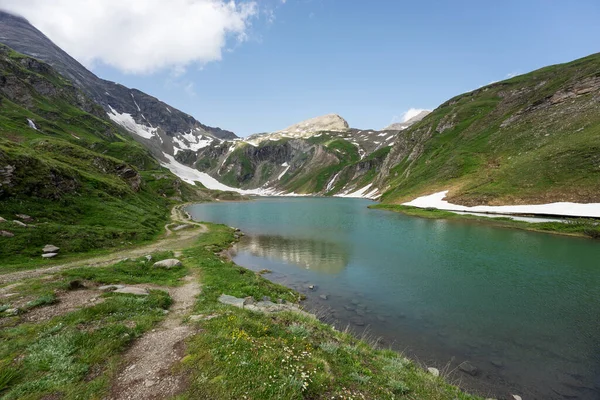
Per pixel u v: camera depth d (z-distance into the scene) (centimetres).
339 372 938
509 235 4847
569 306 2183
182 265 2720
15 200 3306
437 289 2573
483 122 14588
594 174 5881
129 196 6612
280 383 783
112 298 1516
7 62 18288
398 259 3612
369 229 6094
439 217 7362
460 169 10781
